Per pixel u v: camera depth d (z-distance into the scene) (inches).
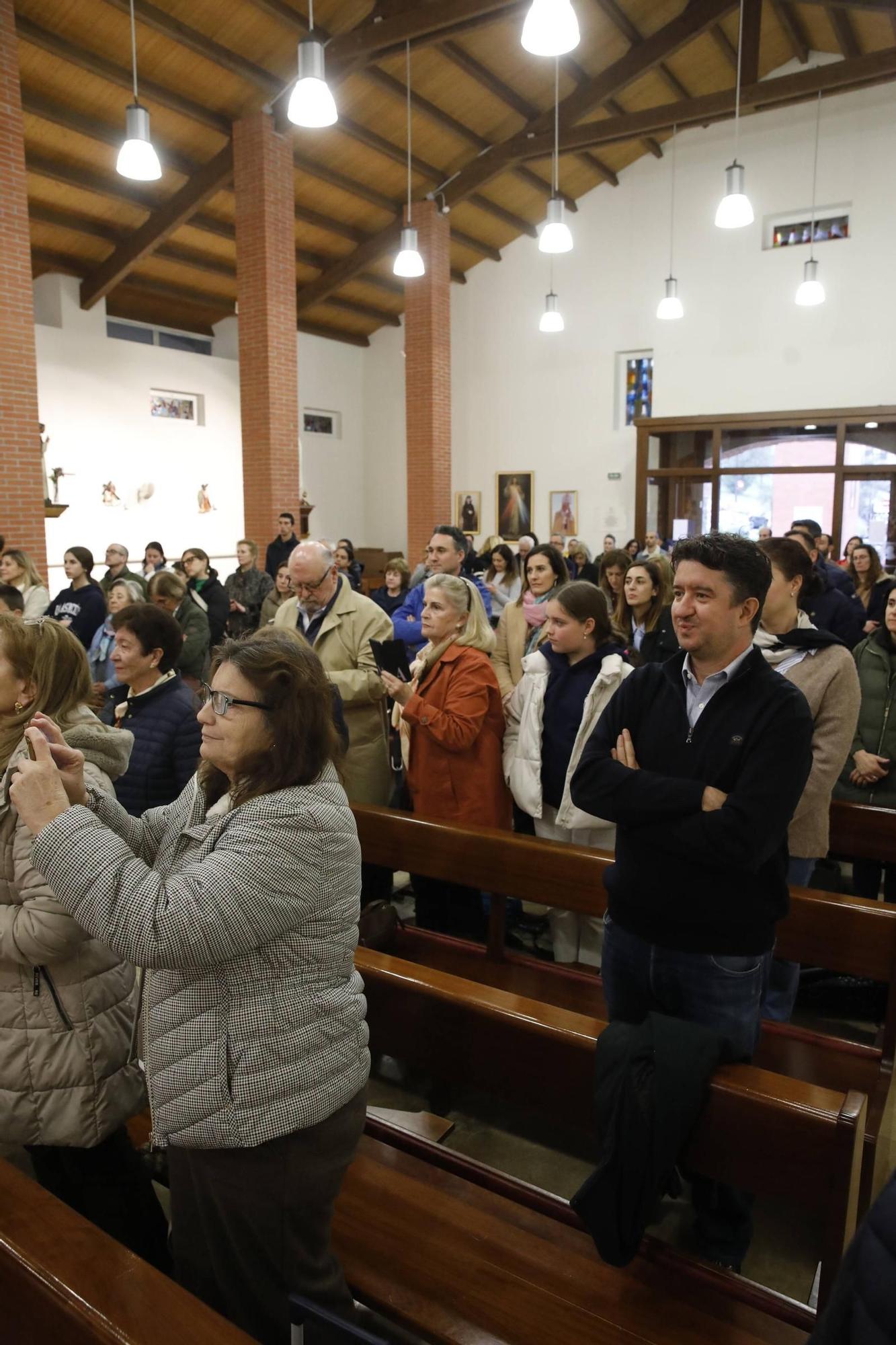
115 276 482.6
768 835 65.1
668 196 544.7
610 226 566.3
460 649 124.6
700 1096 60.9
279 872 49.5
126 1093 65.6
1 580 232.5
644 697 74.5
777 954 92.6
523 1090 74.6
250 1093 50.3
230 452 592.7
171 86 391.5
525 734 121.3
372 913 114.8
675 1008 72.6
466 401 631.8
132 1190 70.1
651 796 68.1
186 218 448.5
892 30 429.1
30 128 390.6
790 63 504.4
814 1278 78.5
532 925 137.5
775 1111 59.4
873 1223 29.4
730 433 530.0
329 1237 56.4
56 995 61.4
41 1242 48.8
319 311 622.5
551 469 607.5
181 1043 50.9
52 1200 52.3
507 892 104.8
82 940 59.5
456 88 446.9
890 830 121.9
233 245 516.4
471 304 621.6
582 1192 61.9
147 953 47.6
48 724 54.3
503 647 173.2
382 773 141.1
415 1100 104.1
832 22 433.4
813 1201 58.8
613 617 165.3
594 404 587.5
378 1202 72.8
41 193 432.8
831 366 506.0
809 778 101.9
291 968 51.6
